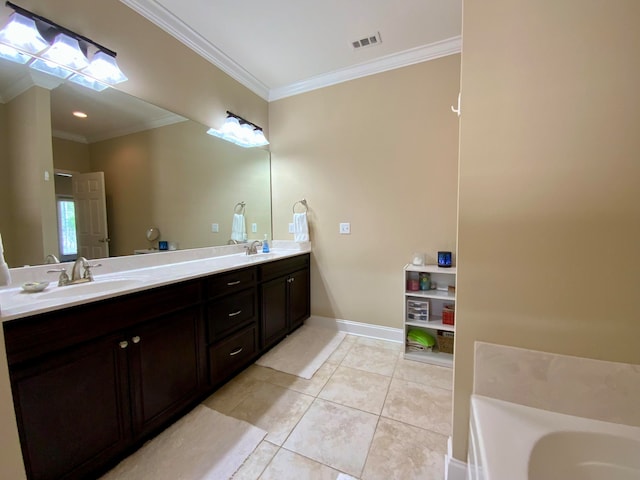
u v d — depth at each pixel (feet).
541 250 3.21
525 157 3.20
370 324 8.75
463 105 3.41
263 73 8.51
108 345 3.80
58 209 4.83
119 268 5.69
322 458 4.20
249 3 5.75
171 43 6.44
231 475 3.91
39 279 4.57
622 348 2.99
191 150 7.13
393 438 4.59
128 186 5.82
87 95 5.16
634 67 2.82
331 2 5.74
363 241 8.66
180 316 4.89
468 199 3.46
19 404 2.97
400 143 7.98
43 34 4.36
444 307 7.37
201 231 7.50
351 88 8.48
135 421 4.16
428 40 7.06
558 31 3.01
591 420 3.04
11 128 4.29
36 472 3.10
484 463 2.46
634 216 2.89
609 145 2.93
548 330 3.24
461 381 3.62
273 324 7.65
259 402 5.52
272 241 9.98
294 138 9.46
